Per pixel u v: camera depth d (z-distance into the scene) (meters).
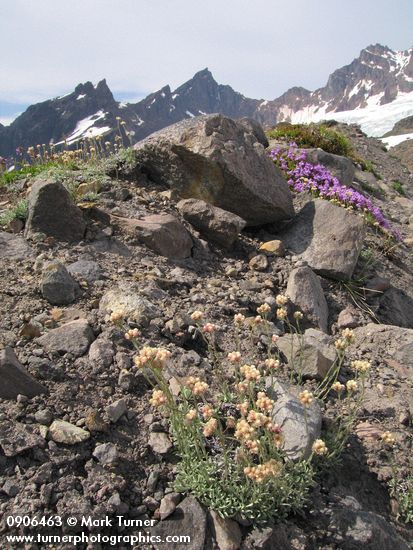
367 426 1.01
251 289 1.43
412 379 1.22
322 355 1.15
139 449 0.84
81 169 1.87
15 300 1.12
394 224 2.78
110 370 0.97
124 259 1.38
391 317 1.61
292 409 0.91
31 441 0.79
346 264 1.60
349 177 2.73
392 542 0.79
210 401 0.96
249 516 0.76
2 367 0.86
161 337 1.10
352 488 0.88
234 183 1.68
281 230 1.78
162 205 1.68
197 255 1.54
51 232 1.38
